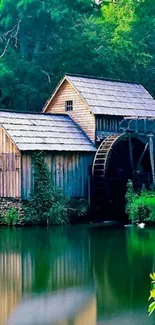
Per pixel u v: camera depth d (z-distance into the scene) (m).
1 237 27.53
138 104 37.31
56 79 48.50
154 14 46.47
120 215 34.19
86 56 48.50
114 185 33.78
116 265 21.33
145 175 34.81
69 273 20.27
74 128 34.44
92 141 34.16
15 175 30.86
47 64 50.19
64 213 31.52
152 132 35.31
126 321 15.52
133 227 30.58
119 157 33.81
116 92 37.12
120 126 35.50
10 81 46.50
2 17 50.28
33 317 15.89
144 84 52.59
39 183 31.09
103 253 23.48
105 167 32.50
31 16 50.03
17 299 17.45
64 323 15.43
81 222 32.66
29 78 49.22
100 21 54.81
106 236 27.61
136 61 51.72
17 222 30.88
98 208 34.06
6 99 47.19
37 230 29.67
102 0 57.50
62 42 50.28
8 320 15.70
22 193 30.77
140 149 35.78
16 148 30.69
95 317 15.80
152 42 56.34
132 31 52.97
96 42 50.44
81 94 34.81
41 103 49.09
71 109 35.44
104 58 48.91
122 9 54.66
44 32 51.81
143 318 15.74
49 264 21.69
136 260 22.11
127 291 18.11
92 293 17.95
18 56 50.53
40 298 17.55
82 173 33.25
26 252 23.83
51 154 31.77
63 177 32.31
